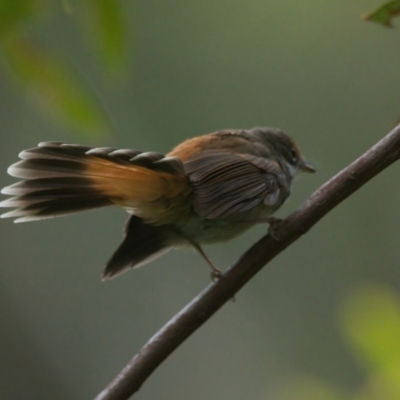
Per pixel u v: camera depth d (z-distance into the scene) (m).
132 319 11.61
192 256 12.46
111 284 11.78
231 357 11.79
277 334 12.03
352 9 13.18
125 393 5.20
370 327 6.47
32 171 5.70
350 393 6.99
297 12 13.23
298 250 12.73
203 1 13.13
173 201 6.20
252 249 5.57
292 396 7.10
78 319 11.30
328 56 13.20
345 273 12.49
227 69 12.98
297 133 12.83
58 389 10.59
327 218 12.92
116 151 5.57
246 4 13.33
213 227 6.68
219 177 6.41
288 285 12.50
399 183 13.01
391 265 12.40
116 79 5.78
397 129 5.32
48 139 10.81
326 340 11.91
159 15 12.91
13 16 5.38
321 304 12.19
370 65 13.11
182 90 12.52
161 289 12.02
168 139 12.17
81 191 5.82
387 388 6.40
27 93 5.74
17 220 5.65
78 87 5.75
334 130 12.93
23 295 11.23
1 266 11.27
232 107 12.78
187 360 11.77
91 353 11.09
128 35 5.64
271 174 6.85
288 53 13.15
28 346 10.77
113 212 12.20
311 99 12.93
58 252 11.77
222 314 12.17
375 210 12.91
